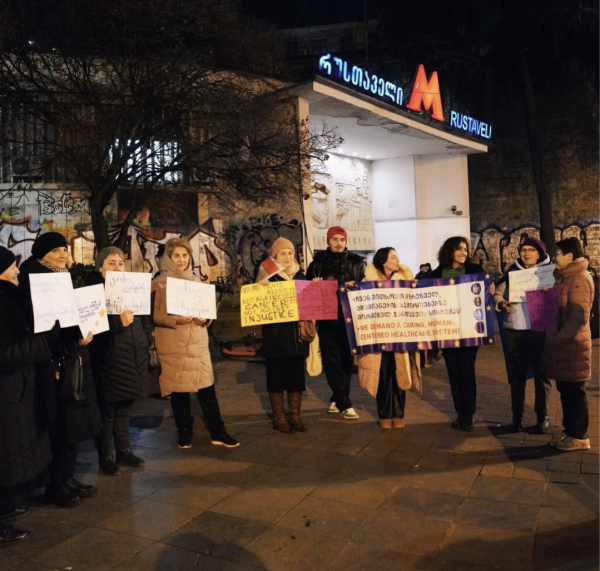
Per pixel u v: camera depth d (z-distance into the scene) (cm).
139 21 839
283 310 542
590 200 2323
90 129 813
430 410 638
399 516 372
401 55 2261
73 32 854
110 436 462
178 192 1181
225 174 970
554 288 483
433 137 1590
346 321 550
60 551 333
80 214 1168
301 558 321
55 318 350
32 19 835
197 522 368
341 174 1750
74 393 374
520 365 546
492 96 2386
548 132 2362
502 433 548
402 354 559
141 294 462
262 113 1003
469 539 339
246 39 999
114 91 875
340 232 614
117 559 323
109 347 450
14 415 339
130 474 457
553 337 482
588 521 357
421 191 1856
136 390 456
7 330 330
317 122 1395
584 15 2017
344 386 611
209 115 895
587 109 2319
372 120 1395
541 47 2198
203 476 450
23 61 855
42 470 359
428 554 323
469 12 2186
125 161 878
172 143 945
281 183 1016
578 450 490
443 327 555
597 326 488
